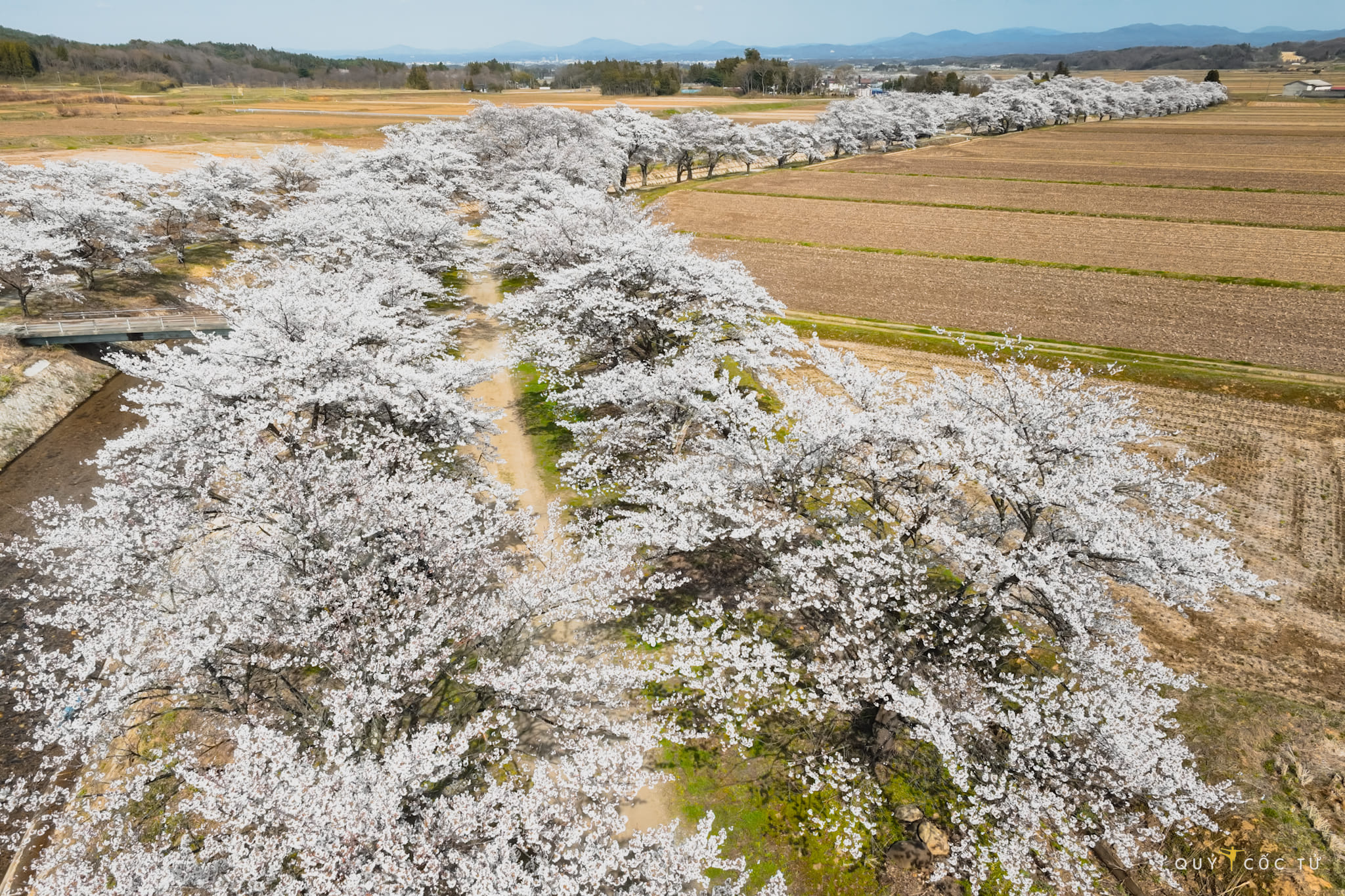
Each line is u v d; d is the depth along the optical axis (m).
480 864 9.01
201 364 20.75
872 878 13.26
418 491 15.88
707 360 23.09
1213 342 36.91
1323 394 30.33
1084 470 14.47
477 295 43.78
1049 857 12.48
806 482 15.97
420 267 35.03
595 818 10.62
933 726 11.45
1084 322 40.53
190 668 12.00
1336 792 14.10
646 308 24.25
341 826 8.80
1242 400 30.64
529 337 26.72
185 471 18.53
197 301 27.47
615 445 22.08
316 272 29.12
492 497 22.02
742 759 15.41
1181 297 43.72
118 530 15.93
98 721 12.00
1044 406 16.17
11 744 16.77
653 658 17.28
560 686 12.81
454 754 10.71
